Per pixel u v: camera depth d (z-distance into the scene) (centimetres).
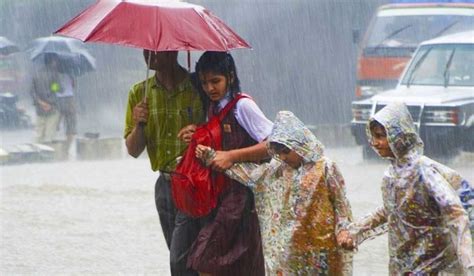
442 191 1027
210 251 1215
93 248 1878
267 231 1192
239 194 1219
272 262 1184
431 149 3203
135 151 1281
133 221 2155
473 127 3225
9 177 2944
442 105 3181
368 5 4847
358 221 1114
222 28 1240
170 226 1291
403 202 1054
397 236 1066
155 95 1263
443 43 3447
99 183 2777
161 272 1688
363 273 1653
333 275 1159
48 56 3941
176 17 1207
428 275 1051
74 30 1214
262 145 1199
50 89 3925
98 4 1248
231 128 1215
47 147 3619
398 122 1049
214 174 1213
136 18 1205
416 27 3931
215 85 1214
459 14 3922
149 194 2550
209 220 1231
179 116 1259
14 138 4238
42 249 1867
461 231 1013
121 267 1722
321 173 1152
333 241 1155
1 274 1670
